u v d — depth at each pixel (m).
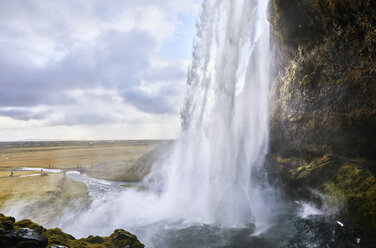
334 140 13.02
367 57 11.38
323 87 13.84
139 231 12.27
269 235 10.94
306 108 14.94
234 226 12.15
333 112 13.07
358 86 11.86
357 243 9.60
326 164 13.02
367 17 10.62
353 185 11.21
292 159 15.50
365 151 11.69
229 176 15.70
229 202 14.63
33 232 7.14
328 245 9.70
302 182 13.69
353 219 10.39
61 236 8.40
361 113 11.67
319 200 12.42
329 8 11.95
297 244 9.98
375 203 9.94
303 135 14.91
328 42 13.35
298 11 13.66
